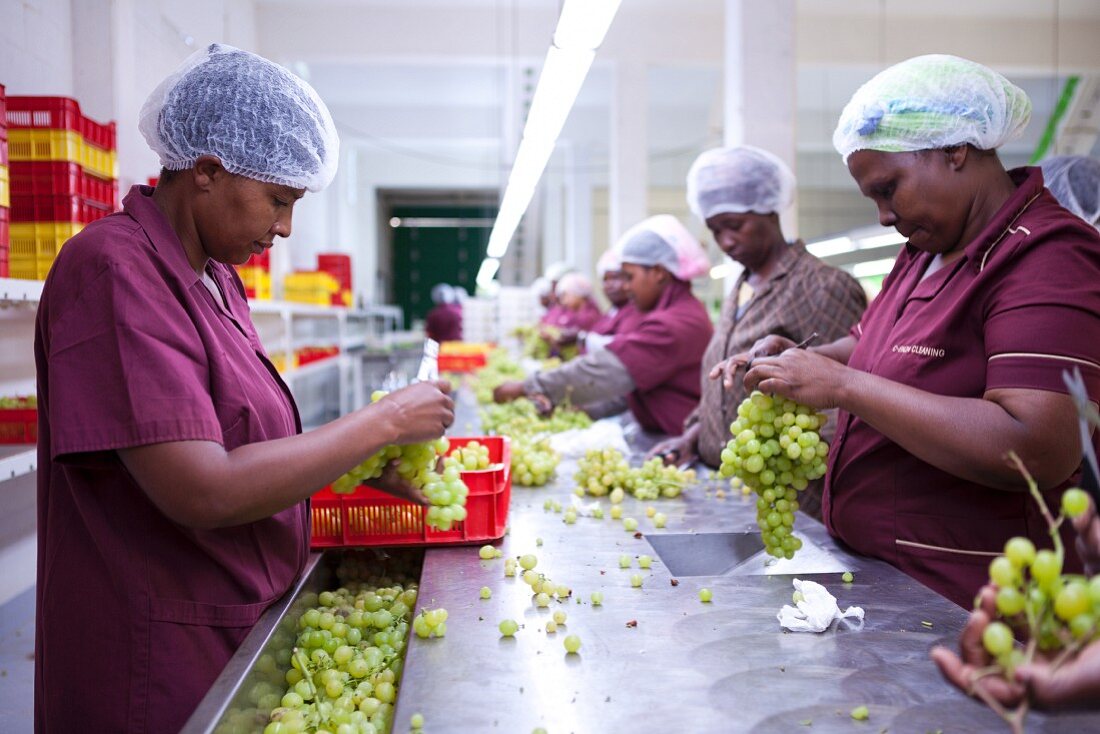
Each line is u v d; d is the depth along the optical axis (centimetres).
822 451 147
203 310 133
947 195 153
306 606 155
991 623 75
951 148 151
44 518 136
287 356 595
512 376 526
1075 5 857
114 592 127
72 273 118
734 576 157
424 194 1980
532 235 1435
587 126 1359
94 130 300
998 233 148
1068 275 135
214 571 131
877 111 149
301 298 740
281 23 863
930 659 119
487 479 180
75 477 125
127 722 127
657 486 230
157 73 343
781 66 499
